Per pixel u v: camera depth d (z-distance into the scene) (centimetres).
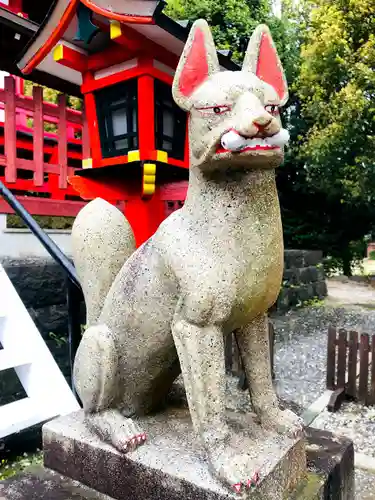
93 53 292
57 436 151
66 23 263
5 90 388
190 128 127
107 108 295
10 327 222
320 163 796
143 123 275
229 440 127
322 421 322
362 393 352
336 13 755
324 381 397
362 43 782
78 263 164
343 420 323
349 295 837
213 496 114
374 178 754
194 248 126
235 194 125
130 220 314
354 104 709
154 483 125
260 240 126
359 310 695
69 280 244
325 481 142
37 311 360
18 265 349
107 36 275
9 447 224
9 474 210
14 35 405
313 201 920
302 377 409
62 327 378
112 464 136
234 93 118
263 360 143
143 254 140
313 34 781
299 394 371
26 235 372
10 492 142
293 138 866
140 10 242
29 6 577
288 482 132
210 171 124
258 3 779
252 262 125
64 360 373
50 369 216
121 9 244
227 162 117
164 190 314
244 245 124
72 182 298
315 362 449
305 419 324
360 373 354
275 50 134
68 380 371
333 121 764
